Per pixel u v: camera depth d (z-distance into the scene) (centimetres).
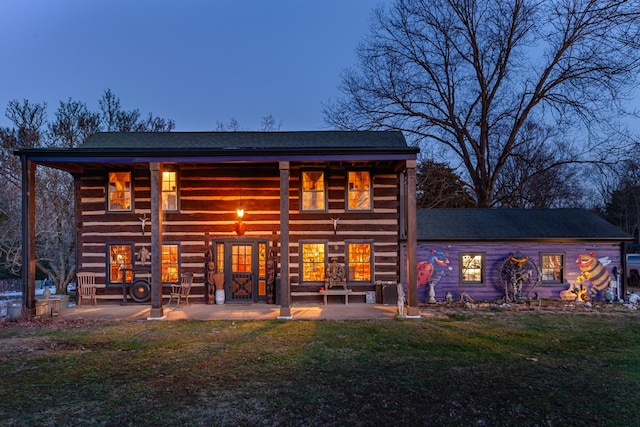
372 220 1287
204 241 1283
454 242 1303
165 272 1285
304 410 480
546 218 1437
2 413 477
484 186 2200
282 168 1036
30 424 449
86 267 1284
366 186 1296
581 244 1313
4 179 1802
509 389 546
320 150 1033
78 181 1306
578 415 468
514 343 785
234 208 1286
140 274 1257
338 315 1063
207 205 1288
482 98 2200
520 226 1368
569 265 1311
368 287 1276
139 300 1250
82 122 2009
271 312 1111
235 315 1070
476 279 1317
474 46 2181
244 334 859
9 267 1912
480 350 736
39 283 2319
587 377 593
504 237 1292
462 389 546
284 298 1020
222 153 1032
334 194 1288
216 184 1291
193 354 713
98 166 1262
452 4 2158
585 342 794
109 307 1209
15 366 650
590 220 1416
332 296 1275
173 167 1283
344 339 814
